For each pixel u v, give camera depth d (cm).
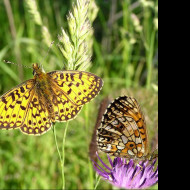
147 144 25
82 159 33
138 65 37
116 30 40
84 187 32
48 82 25
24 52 36
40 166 33
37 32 37
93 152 28
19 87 25
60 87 25
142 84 36
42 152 33
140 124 25
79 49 25
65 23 27
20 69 27
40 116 25
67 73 25
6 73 35
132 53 38
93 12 28
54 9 41
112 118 25
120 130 25
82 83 25
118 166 25
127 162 25
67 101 25
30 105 25
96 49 36
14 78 34
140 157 25
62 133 33
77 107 25
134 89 34
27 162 33
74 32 25
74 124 32
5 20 40
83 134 32
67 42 25
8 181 32
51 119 25
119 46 37
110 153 25
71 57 25
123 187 25
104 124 25
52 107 25
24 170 33
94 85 25
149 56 33
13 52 36
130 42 35
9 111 25
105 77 36
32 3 31
